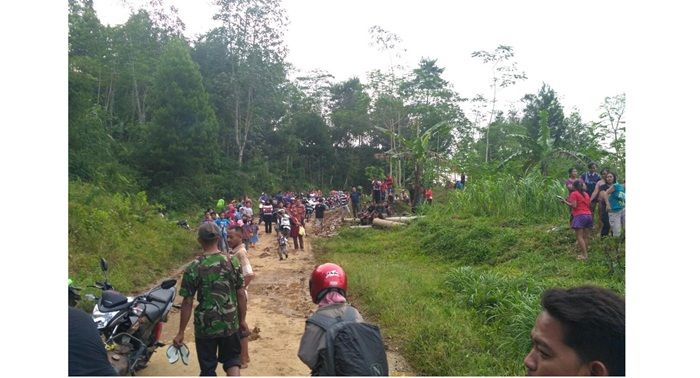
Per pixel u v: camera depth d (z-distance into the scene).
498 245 10.56
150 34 36.97
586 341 1.51
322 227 21.44
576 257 8.95
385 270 9.64
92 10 30.03
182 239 14.43
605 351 1.50
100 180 17.06
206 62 39.34
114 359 4.43
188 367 5.24
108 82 31.47
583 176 10.78
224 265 3.99
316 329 2.74
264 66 39.34
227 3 38.22
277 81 41.12
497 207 13.36
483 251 10.54
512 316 5.66
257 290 9.34
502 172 16.92
